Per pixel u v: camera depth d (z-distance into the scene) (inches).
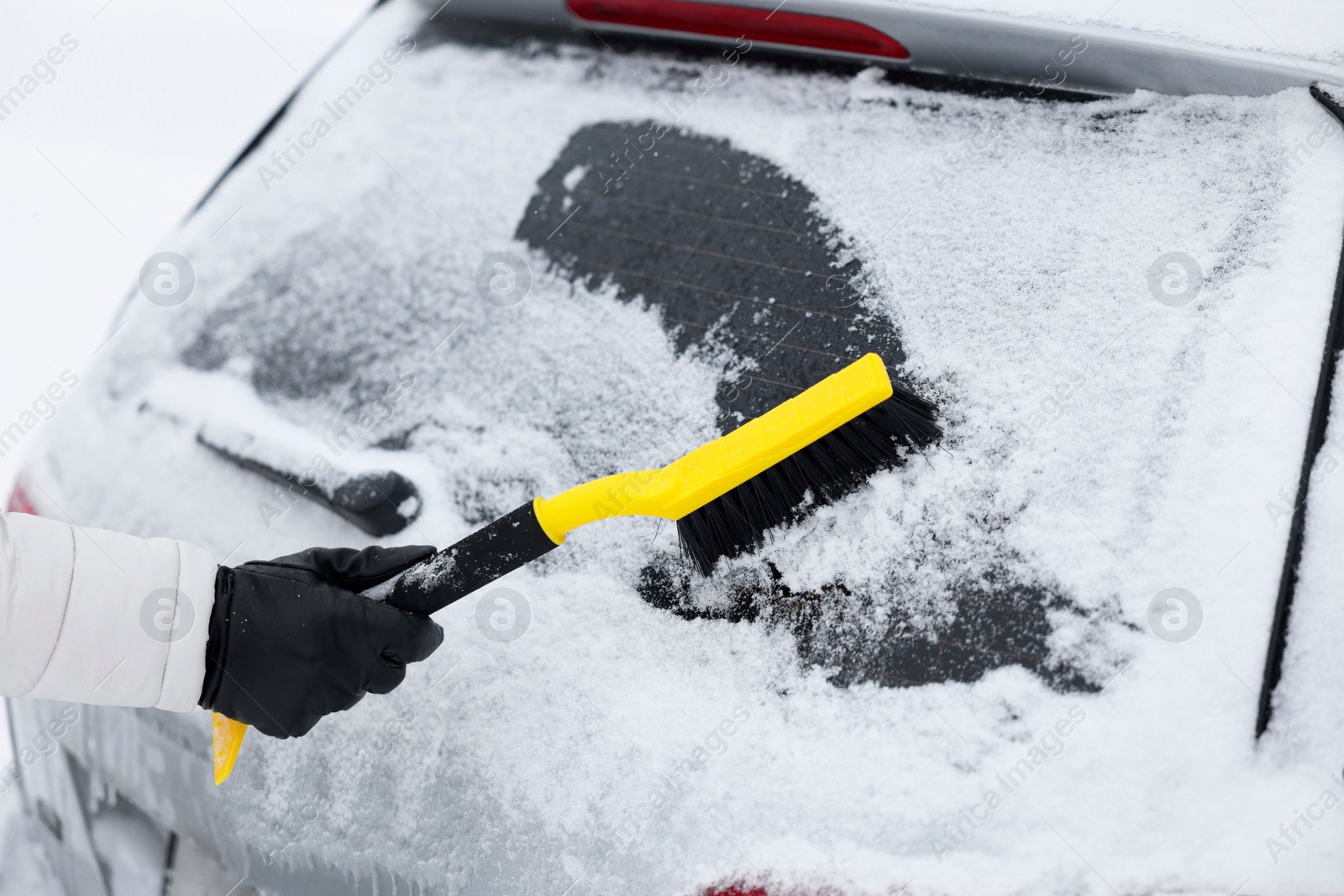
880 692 44.4
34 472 66.8
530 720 48.4
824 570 47.4
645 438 53.1
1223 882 39.2
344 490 55.6
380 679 48.4
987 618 44.4
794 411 47.1
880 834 41.9
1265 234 48.6
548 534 46.7
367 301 64.0
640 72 66.6
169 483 61.9
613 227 60.6
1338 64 50.2
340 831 49.6
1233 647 42.0
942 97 58.1
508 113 68.8
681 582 49.5
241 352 65.3
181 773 55.1
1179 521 44.1
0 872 65.0
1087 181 52.7
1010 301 50.5
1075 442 46.6
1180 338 47.3
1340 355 45.3
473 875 46.0
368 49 76.0
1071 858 40.2
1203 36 52.2
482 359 58.9
